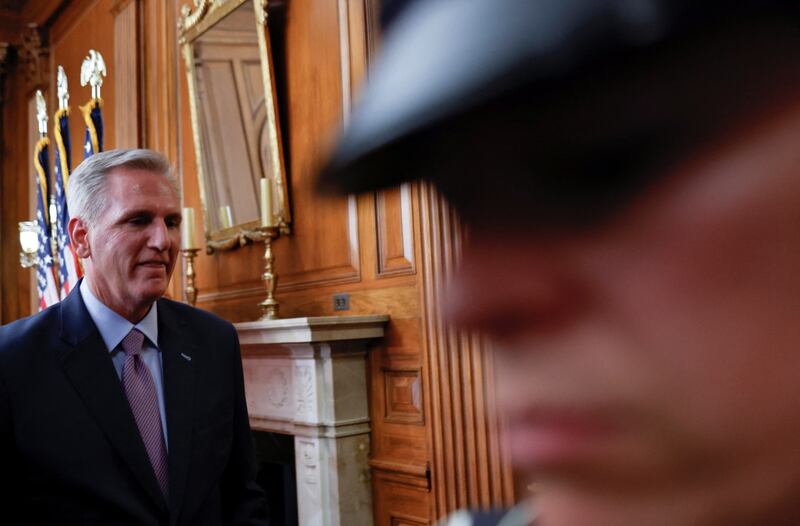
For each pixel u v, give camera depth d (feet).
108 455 5.32
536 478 0.33
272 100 12.59
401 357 10.49
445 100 0.29
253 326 10.93
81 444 5.26
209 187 14.70
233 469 6.29
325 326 10.12
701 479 0.30
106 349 5.66
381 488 10.73
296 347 10.72
